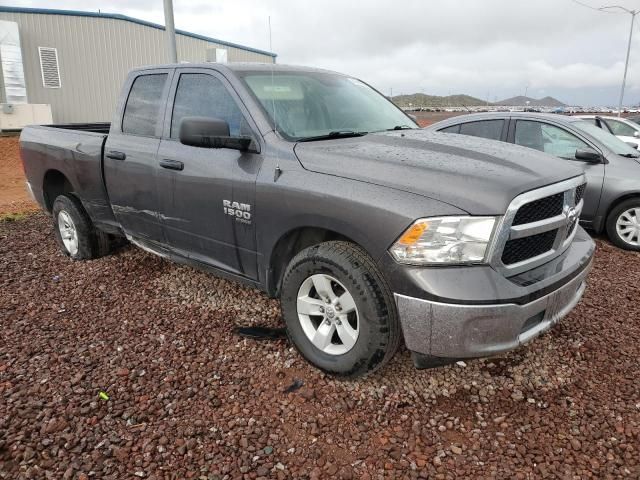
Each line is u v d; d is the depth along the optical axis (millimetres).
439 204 2600
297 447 2586
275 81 3787
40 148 5395
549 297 2785
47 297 4410
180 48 23391
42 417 2762
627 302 4422
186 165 3748
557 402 2975
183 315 4035
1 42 18672
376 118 4117
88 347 3535
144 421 2760
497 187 2623
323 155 3105
